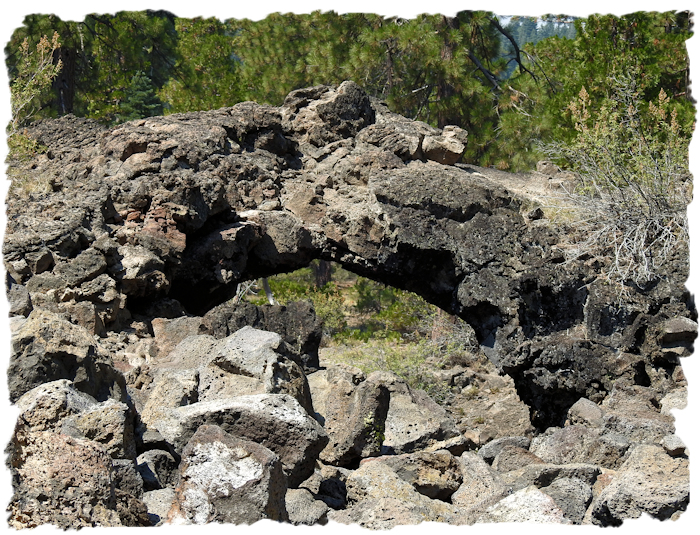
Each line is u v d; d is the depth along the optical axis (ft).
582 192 40.11
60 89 84.12
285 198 46.68
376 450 23.13
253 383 22.79
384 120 52.26
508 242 43.24
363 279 90.07
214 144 44.45
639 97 47.96
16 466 16.10
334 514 18.35
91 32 92.84
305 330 38.96
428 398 26.11
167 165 41.32
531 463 23.00
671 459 19.45
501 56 85.51
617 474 19.81
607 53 50.96
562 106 52.49
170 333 33.14
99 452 16.46
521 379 38.58
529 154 69.05
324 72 71.36
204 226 41.70
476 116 73.72
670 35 52.80
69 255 33.86
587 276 39.73
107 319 32.96
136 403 23.52
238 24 78.84
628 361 36.45
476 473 20.94
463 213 44.19
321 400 25.59
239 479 16.12
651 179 38.55
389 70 73.31
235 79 78.23
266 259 44.45
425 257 44.60
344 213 45.42
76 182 41.09
